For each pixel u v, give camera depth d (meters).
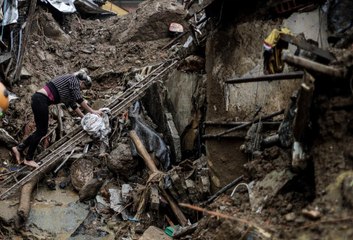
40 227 6.43
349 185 3.52
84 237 6.33
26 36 8.89
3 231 6.27
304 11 5.08
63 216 6.65
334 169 3.75
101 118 7.40
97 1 14.06
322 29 4.94
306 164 4.09
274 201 4.28
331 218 3.49
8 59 8.79
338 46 4.71
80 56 10.63
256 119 5.45
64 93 6.89
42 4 11.27
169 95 7.99
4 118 8.17
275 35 4.54
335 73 3.76
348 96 3.83
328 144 3.88
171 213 6.44
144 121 8.19
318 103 3.96
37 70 9.64
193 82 7.61
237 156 5.82
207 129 6.23
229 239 4.20
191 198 6.29
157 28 11.29
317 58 4.21
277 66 4.71
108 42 11.72
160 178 6.59
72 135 7.51
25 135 7.88
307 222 3.66
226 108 5.97
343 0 4.79
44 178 7.29
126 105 7.82
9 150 7.62
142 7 11.89
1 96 6.36
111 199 6.84
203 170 6.32
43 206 6.78
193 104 7.52
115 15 13.59
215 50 6.17
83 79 7.26
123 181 7.34
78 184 7.18
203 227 4.84
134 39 11.27
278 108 5.32
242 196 4.80
